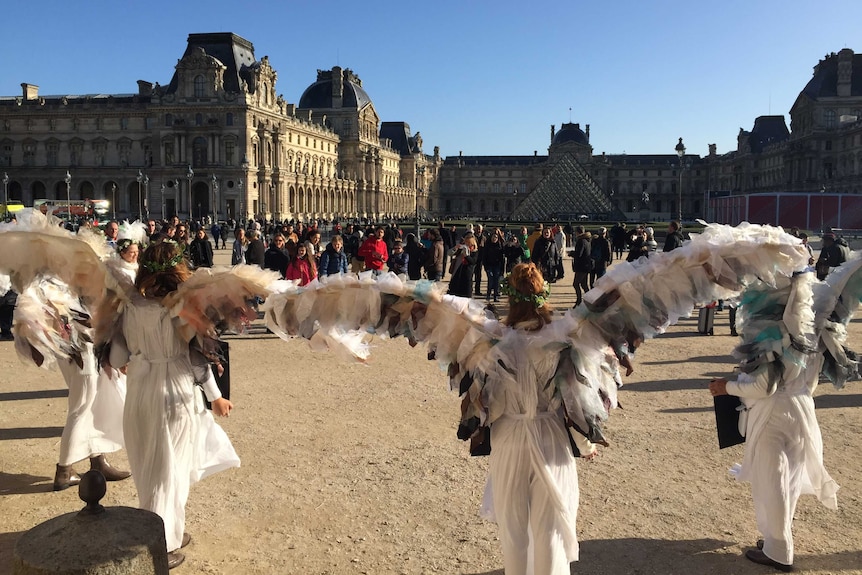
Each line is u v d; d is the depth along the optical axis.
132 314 7.13
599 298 5.93
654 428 11.97
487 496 6.66
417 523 8.38
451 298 6.14
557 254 36.06
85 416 9.47
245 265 6.88
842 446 10.91
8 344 19.50
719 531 8.15
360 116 164.50
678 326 23.47
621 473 9.90
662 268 5.95
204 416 7.90
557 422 6.02
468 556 7.58
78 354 8.77
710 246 5.96
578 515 8.55
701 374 16.17
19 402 13.60
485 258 30.80
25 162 129.88
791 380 7.21
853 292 7.71
